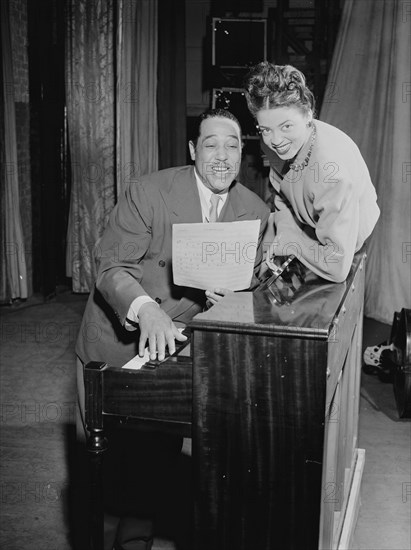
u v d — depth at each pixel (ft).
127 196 8.32
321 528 6.23
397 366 14.20
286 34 27.78
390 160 21.47
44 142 22.84
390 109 21.42
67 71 23.77
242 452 6.07
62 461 11.69
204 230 7.29
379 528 9.95
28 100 22.59
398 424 13.83
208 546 6.31
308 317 6.02
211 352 5.97
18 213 22.15
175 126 27.32
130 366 6.48
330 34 26.66
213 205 8.27
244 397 5.97
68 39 23.59
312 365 5.77
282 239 7.84
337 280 7.29
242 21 27.40
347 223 7.04
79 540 9.21
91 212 24.36
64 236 25.26
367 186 7.84
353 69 22.66
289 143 7.14
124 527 8.53
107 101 23.97
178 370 6.16
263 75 6.98
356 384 10.48
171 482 10.45
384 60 21.74
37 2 22.25
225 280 7.45
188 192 8.21
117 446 8.39
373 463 12.01
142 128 25.04
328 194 7.02
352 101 22.79
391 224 21.52
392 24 21.45
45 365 16.89
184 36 27.17
